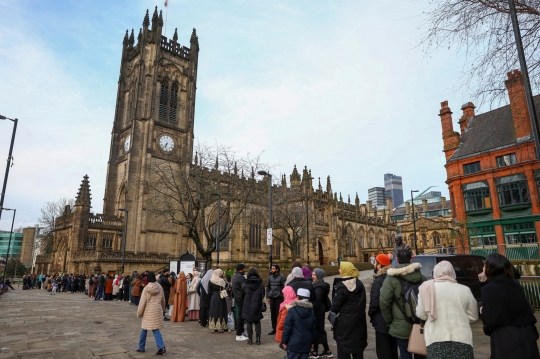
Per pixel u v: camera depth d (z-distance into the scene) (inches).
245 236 2600.9
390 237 4293.8
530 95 424.5
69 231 2527.1
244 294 568.4
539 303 844.6
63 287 2074.3
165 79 3179.1
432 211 5974.4
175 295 794.8
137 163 2824.8
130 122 3036.4
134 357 458.0
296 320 337.7
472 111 2094.0
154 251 2615.7
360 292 349.4
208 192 1603.1
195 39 3508.9
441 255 751.1
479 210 1776.6
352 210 3941.9
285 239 2701.8
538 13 462.6
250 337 533.0
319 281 465.7
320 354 471.2
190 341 560.4
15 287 2849.4
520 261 1081.4
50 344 534.0
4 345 527.2
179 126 3201.3
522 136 1585.9
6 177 1188.5
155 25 3191.4
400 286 305.9
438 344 243.1
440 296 251.6
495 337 251.1
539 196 1476.4
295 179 3031.5
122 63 3336.6
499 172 1721.2
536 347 247.6
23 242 7126.0
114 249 2532.0
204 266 1424.7
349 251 3531.0
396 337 302.7
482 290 263.9
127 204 2677.2
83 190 2453.2
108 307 1110.4
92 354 472.4
